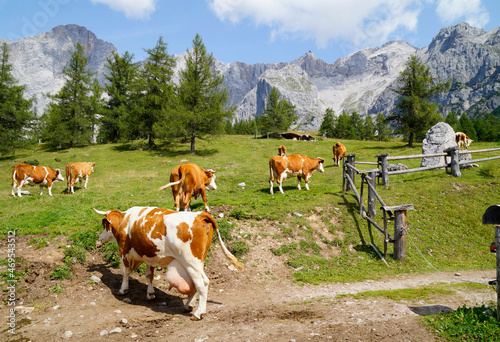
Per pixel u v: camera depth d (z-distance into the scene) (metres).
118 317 5.91
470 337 4.74
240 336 5.00
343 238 11.38
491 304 6.28
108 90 54.84
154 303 6.73
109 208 13.77
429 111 40.59
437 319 5.41
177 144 48.47
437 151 19.50
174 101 42.94
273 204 13.29
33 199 16.34
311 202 13.66
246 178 22.08
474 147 29.22
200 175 12.34
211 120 41.50
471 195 14.97
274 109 69.88
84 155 40.84
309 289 7.85
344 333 5.00
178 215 6.15
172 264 6.05
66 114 49.72
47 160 38.16
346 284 8.30
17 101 41.91
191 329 5.33
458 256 11.04
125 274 6.95
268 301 6.93
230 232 10.40
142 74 46.75
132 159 37.62
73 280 7.44
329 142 51.56
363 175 12.82
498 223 5.55
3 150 39.53
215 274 8.50
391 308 6.15
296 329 5.21
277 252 9.85
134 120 44.72
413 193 15.23
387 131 102.81
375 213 12.68
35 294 6.77
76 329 5.39
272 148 44.09
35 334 5.20
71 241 9.24
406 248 11.16
